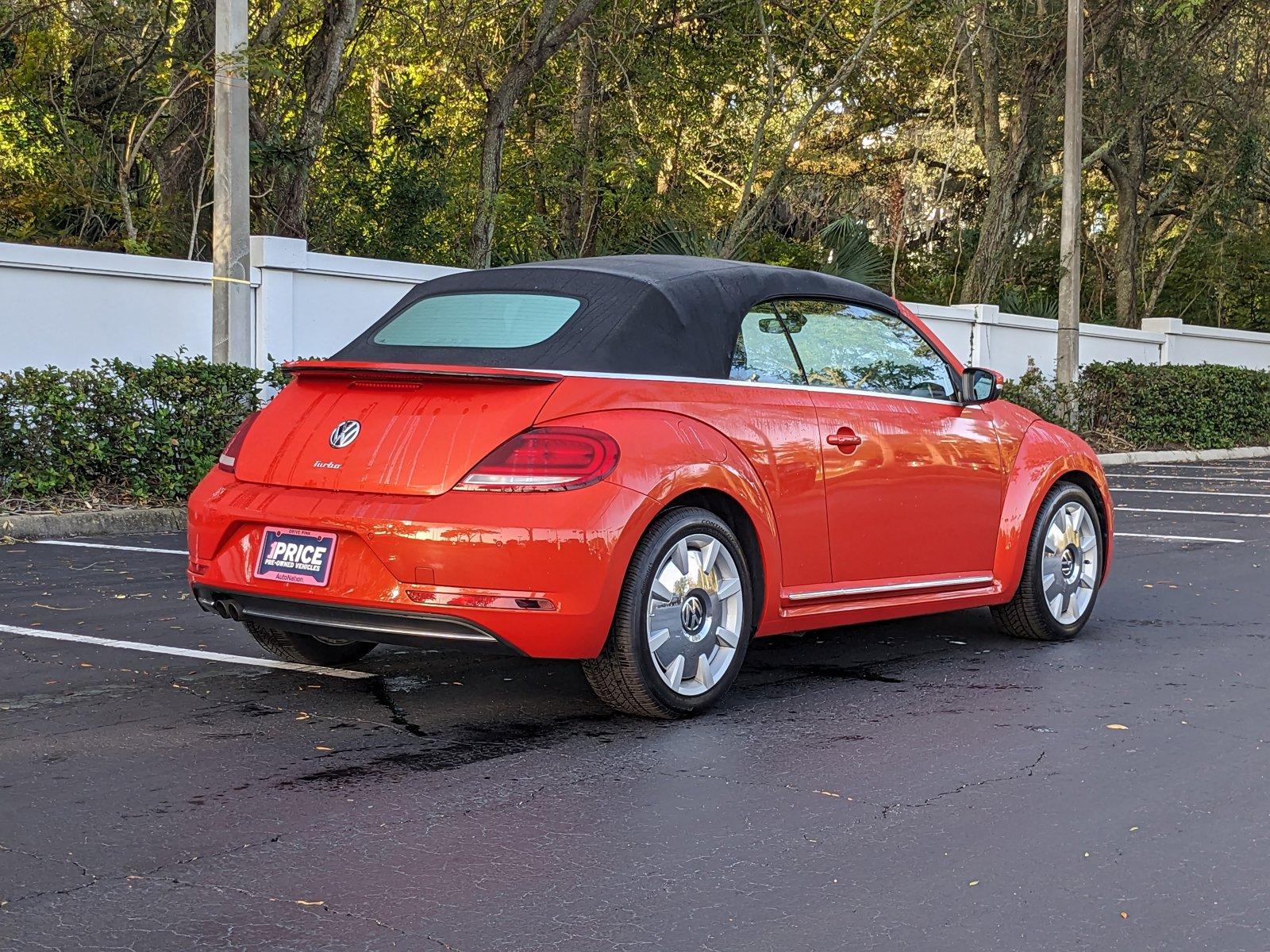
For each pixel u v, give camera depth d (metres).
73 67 18.66
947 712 5.29
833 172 30.84
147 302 12.20
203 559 5.14
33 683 5.50
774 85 22.92
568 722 5.05
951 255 28.12
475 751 4.65
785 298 5.75
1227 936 3.20
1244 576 8.96
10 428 10.21
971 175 30.12
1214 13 25.72
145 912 3.24
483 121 22.77
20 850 3.64
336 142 19.20
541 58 19.97
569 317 5.15
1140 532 11.50
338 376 5.08
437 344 5.25
